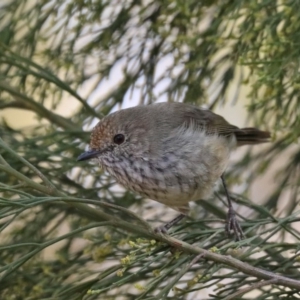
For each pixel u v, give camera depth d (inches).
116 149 317.4
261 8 326.3
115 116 320.2
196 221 294.5
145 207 367.9
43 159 346.6
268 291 280.7
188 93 377.7
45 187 249.8
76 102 506.3
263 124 370.3
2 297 326.3
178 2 345.7
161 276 259.3
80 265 330.0
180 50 373.4
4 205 242.8
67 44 403.2
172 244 260.8
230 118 495.8
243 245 279.4
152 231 259.0
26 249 337.4
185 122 324.8
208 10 377.1
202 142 321.4
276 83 312.5
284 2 323.6
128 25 396.5
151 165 313.7
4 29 396.8
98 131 320.8
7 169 247.0
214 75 376.8
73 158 350.3
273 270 287.7
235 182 377.1
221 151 330.0
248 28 329.7
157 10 394.3
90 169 360.8
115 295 313.0
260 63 309.3
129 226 257.0
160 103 335.6
